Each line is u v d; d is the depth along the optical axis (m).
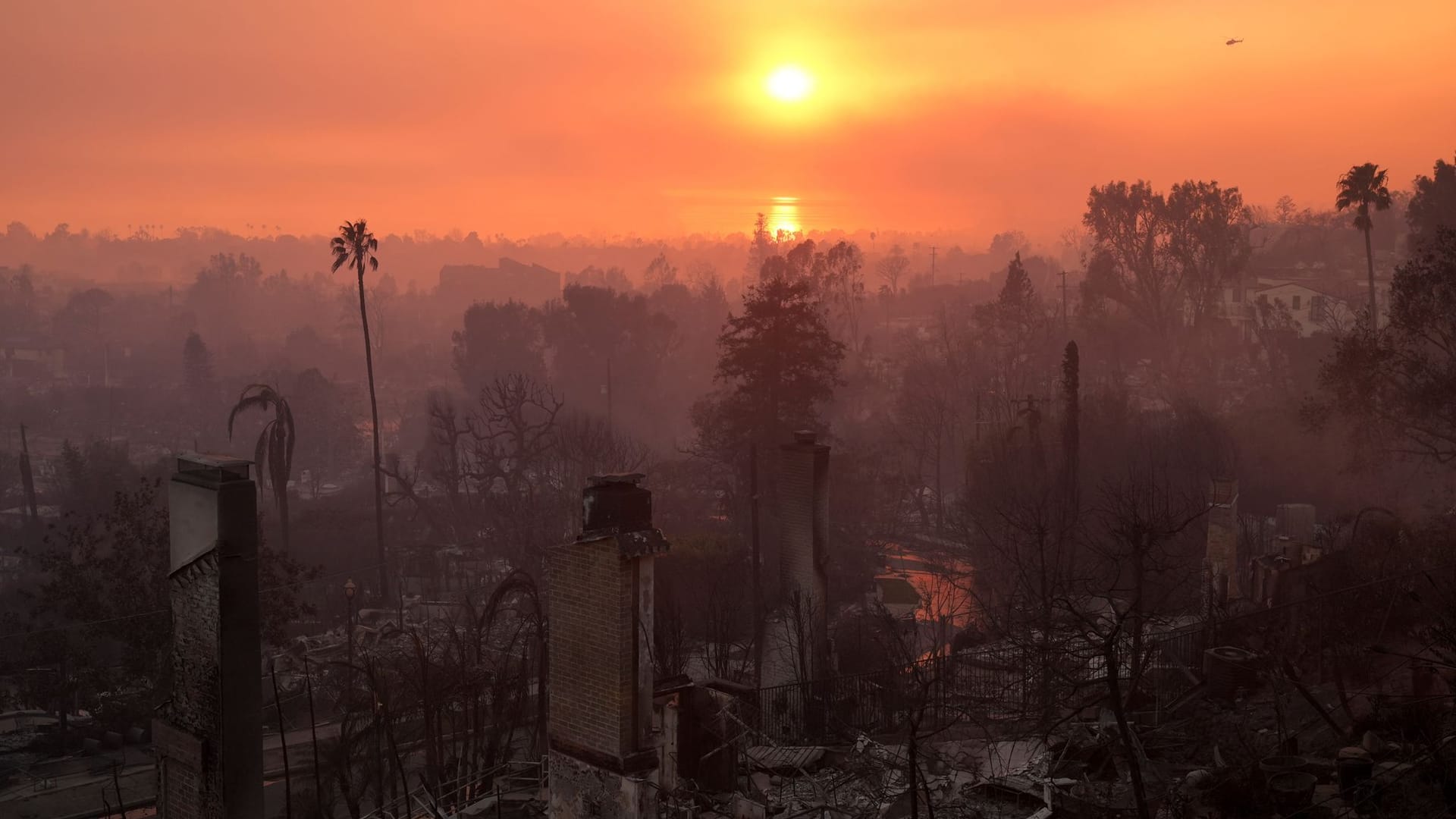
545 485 72.00
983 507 51.25
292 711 34.44
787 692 22.55
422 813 18.69
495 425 112.75
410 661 27.89
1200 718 19.91
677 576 41.78
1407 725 17.83
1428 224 75.62
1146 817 13.67
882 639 34.22
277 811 24.64
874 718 21.83
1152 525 26.81
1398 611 24.44
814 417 59.41
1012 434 54.94
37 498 100.94
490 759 20.98
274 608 36.66
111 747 35.00
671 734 13.60
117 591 35.47
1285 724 18.92
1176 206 97.69
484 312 129.38
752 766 17.19
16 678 41.06
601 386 125.50
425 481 96.06
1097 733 18.20
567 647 13.71
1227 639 24.55
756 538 34.28
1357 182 82.25
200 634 15.22
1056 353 100.06
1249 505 58.81
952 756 18.08
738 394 59.34
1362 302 107.88
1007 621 24.59
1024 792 16.23
